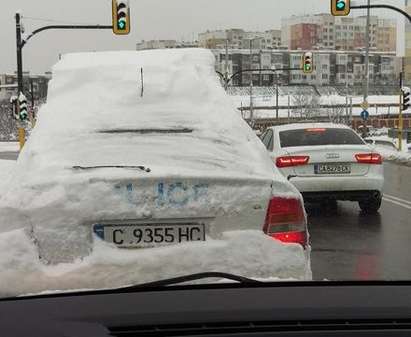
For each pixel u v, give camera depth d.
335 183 9.52
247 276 3.54
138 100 4.59
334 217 9.74
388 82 109.00
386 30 115.69
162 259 3.45
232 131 4.34
